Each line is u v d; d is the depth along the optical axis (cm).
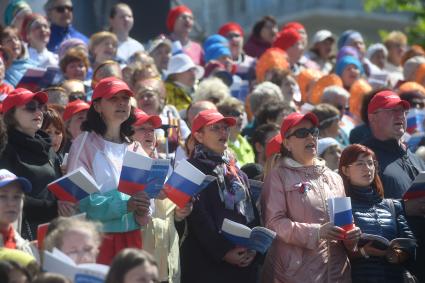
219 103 2781
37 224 2111
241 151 2753
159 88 2762
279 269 2288
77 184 2014
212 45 3631
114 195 2120
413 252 2350
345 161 2392
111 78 2212
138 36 3959
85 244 1852
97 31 3828
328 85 3419
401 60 4100
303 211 2288
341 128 3155
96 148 2173
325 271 2280
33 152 2155
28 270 1759
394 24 6725
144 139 2389
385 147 2591
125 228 2128
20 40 3011
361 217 2364
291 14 6366
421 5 5569
